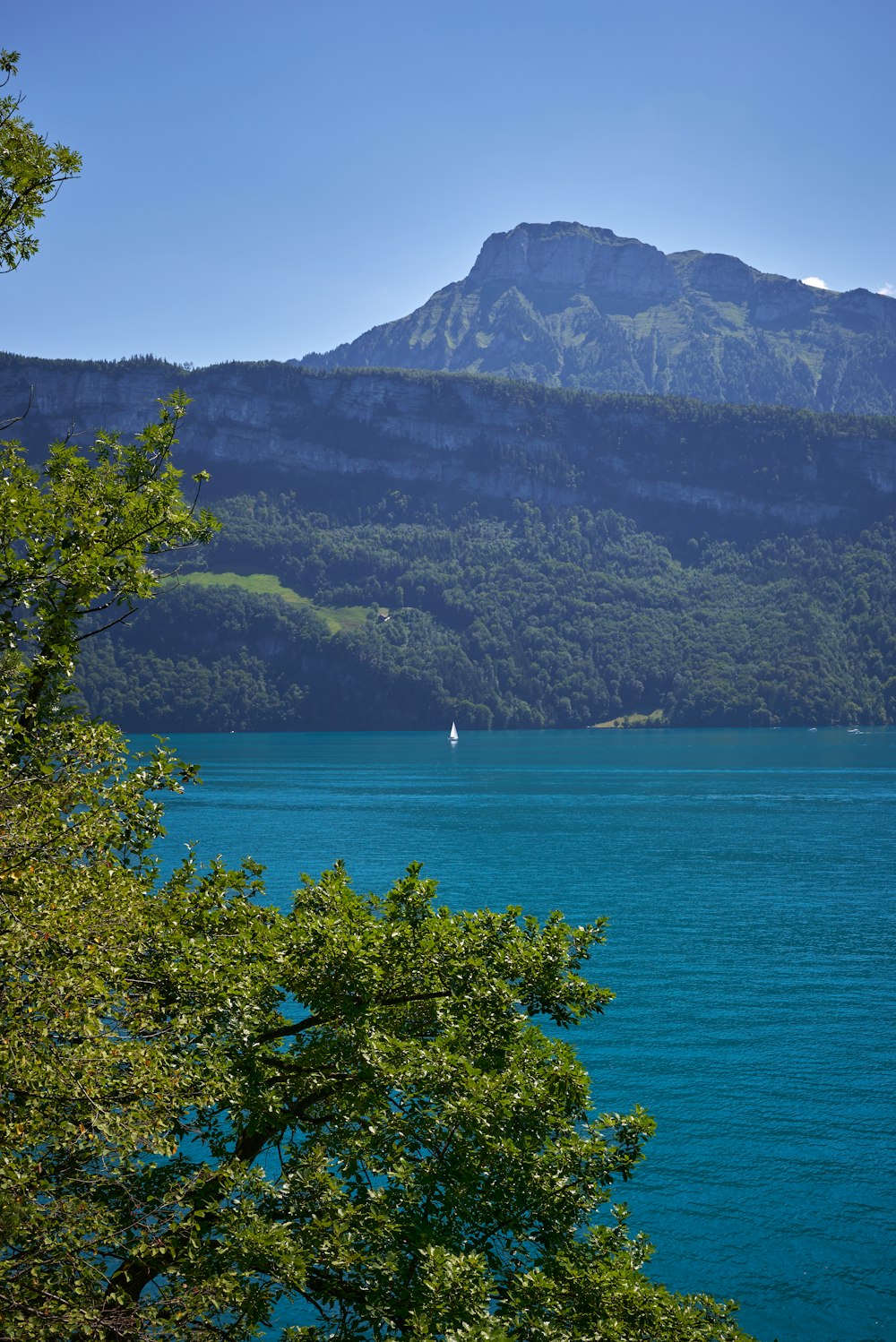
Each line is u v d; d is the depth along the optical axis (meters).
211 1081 16.50
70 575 19.70
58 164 19.83
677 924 83.38
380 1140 18.36
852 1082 50.41
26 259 20.09
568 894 94.50
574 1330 16.67
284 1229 15.99
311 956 19.53
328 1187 17.50
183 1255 15.59
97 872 18.00
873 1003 62.62
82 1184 15.62
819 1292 34.28
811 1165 42.34
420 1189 17.77
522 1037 20.55
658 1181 41.12
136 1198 16.52
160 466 22.64
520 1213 18.05
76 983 14.74
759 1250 36.69
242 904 20.58
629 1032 57.44
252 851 114.50
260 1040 18.72
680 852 119.56
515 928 21.48
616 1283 17.38
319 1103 19.05
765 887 99.06
